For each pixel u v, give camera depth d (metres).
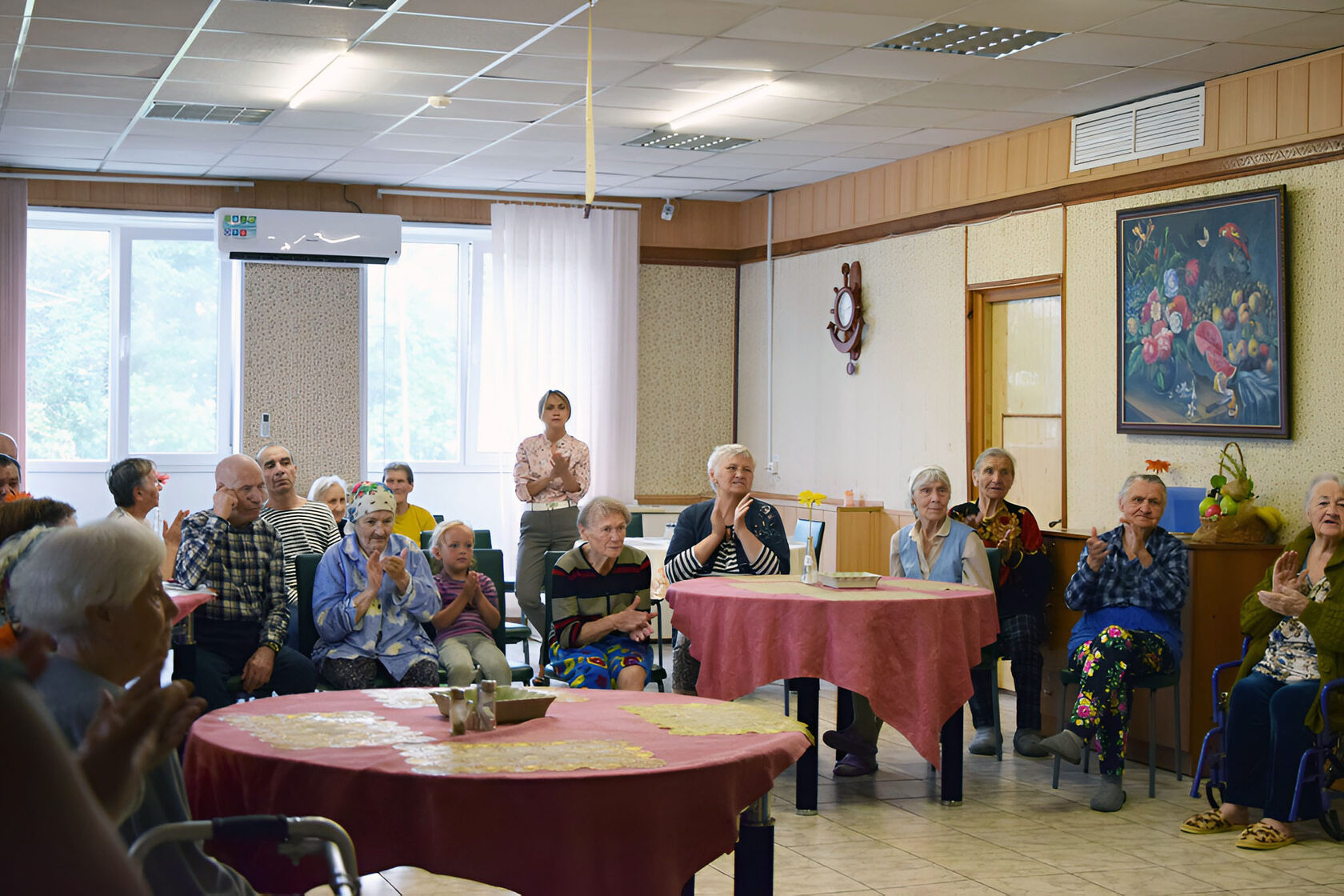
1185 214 6.49
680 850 2.48
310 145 8.45
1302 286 5.91
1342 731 4.57
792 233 10.16
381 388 10.41
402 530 7.36
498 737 2.79
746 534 5.68
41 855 0.83
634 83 6.78
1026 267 7.67
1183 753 5.63
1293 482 5.95
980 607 5.01
